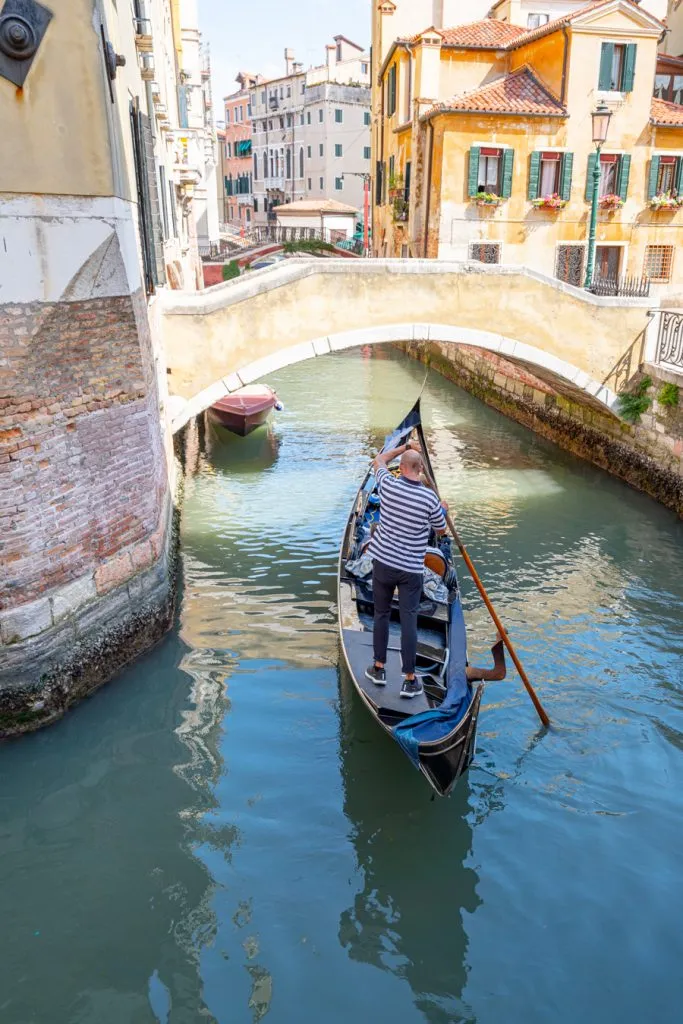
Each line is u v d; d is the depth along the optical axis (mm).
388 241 25969
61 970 4492
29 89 5746
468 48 21719
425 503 5414
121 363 7109
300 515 11539
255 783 5984
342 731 6582
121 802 5781
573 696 7086
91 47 6051
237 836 5473
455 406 19125
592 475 13656
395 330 11844
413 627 5602
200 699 7031
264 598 8969
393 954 4574
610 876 5141
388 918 4812
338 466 13891
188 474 13469
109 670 7219
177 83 20984
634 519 11586
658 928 4762
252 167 60344
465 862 5242
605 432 14070
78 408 6570
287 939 4684
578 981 4418
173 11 20781
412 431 9758
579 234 20406
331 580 9445
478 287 11961
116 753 6312
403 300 11758
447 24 25766
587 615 8633
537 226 20188
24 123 5750
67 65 5957
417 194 21625
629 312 12562
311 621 8461
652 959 4559
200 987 4371
